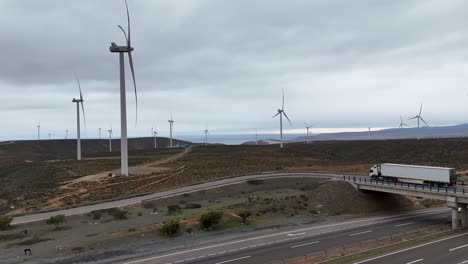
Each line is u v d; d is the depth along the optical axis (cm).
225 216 6291
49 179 10731
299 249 4584
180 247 4738
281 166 12512
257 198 7881
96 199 7662
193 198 8194
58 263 4128
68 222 6031
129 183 9150
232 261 4112
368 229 5762
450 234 5019
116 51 10150
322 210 7369
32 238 5125
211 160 13838
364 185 7794
